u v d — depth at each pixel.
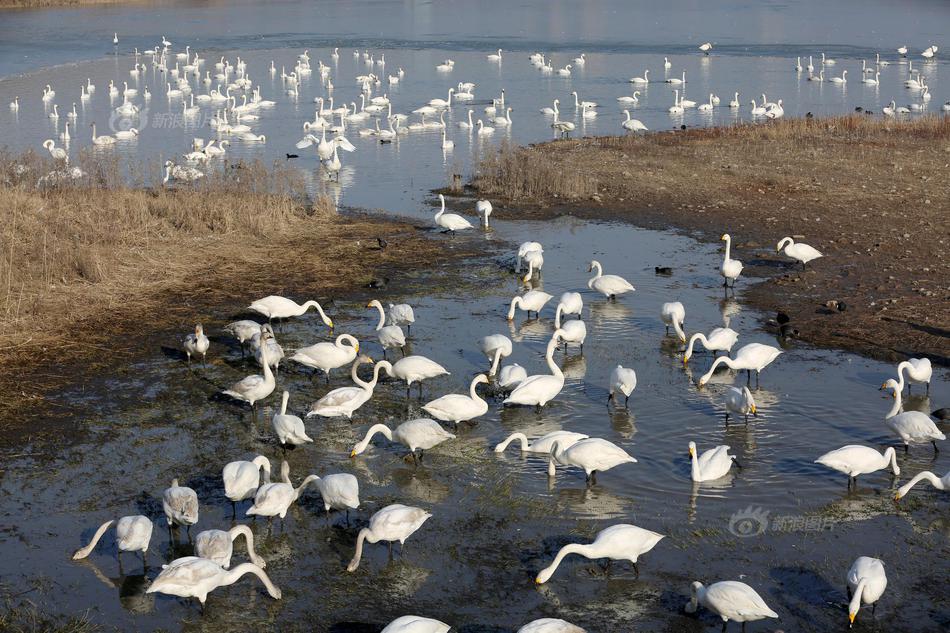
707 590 13.84
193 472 18.34
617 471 18.45
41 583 15.04
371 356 24.28
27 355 23.45
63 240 31.05
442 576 15.21
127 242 32.00
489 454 19.23
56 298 26.94
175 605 14.62
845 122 56.06
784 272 30.50
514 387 22.09
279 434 18.83
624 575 15.16
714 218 37.16
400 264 31.84
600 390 22.23
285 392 19.53
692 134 55.28
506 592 14.79
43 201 35.06
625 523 16.58
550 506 17.20
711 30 124.50
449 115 68.19
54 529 16.41
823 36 115.56
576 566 15.41
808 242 33.47
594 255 33.03
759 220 36.59
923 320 25.52
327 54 105.25
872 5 157.75
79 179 40.78
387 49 108.88
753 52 101.69
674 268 31.36
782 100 71.25
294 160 52.12
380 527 15.37
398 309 24.81
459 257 32.81
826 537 16.05
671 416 20.77
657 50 104.62
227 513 17.06
